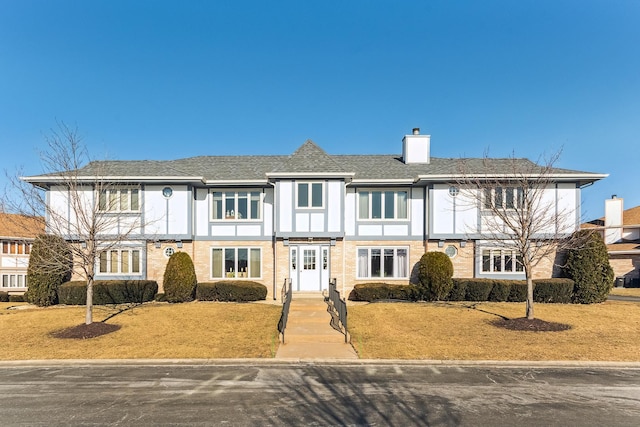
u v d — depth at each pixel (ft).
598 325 42.86
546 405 22.82
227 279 66.69
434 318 46.65
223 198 67.87
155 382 26.91
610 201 123.03
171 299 58.75
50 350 34.45
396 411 21.91
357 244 66.69
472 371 29.37
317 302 56.24
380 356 32.63
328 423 20.39
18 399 23.88
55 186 63.00
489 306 54.13
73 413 21.79
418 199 67.05
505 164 68.95
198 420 20.76
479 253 63.77
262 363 31.45
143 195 64.69
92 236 42.83
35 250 58.39
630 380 27.37
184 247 65.46
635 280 102.58
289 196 63.41
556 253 63.05
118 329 41.81
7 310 54.54
